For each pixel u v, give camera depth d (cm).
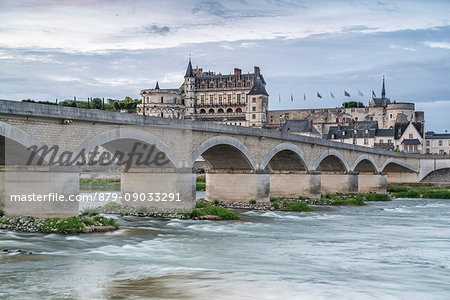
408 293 2388
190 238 3797
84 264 2767
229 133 5956
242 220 5059
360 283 2544
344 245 3709
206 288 2356
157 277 2533
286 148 7131
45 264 2731
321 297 2272
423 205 7594
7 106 3516
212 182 6688
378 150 10500
